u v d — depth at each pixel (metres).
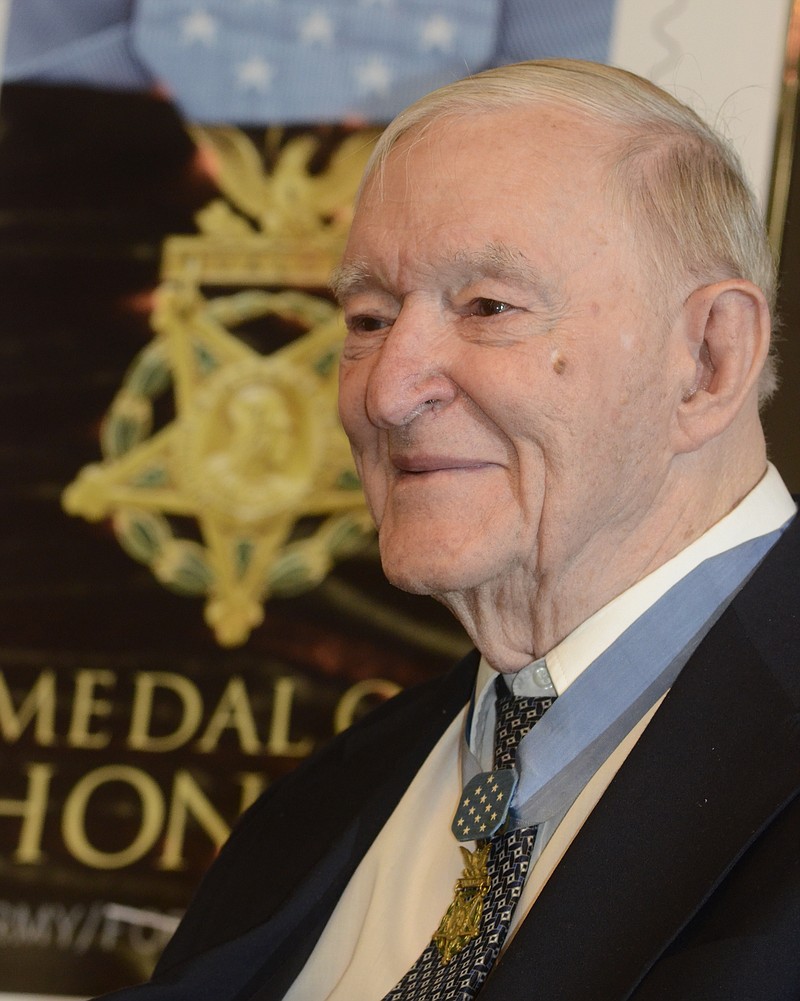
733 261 1.64
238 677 2.65
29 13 2.79
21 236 2.78
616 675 1.58
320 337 2.75
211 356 2.75
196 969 1.67
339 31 2.77
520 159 1.58
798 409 2.45
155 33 2.80
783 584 1.54
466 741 1.72
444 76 2.75
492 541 1.56
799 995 1.23
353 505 2.69
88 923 2.59
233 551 2.69
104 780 2.63
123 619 2.68
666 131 1.64
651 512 1.60
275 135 2.78
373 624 2.65
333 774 1.97
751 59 2.58
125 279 2.77
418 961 1.52
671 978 1.26
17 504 2.72
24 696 2.67
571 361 1.54
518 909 1.49
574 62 1.70
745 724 1.42
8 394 2.75
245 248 2.77
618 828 1.38
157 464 2.73
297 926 1.71
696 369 1.60
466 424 1.57
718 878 1.30
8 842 2.61
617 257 1.56
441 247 1.57
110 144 2.79
